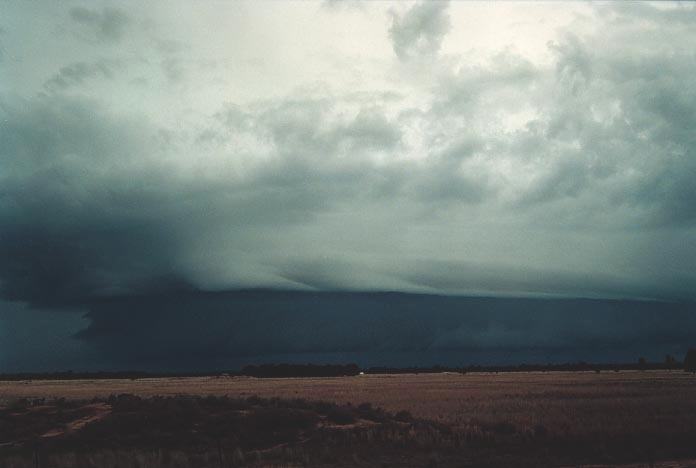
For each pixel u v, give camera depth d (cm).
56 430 3472
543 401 5488
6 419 3716
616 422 3672
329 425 3516
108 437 3181
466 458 2759
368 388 9319
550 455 2789
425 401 5866
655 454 2753
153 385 12100
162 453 2817
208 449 2995
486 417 4106
